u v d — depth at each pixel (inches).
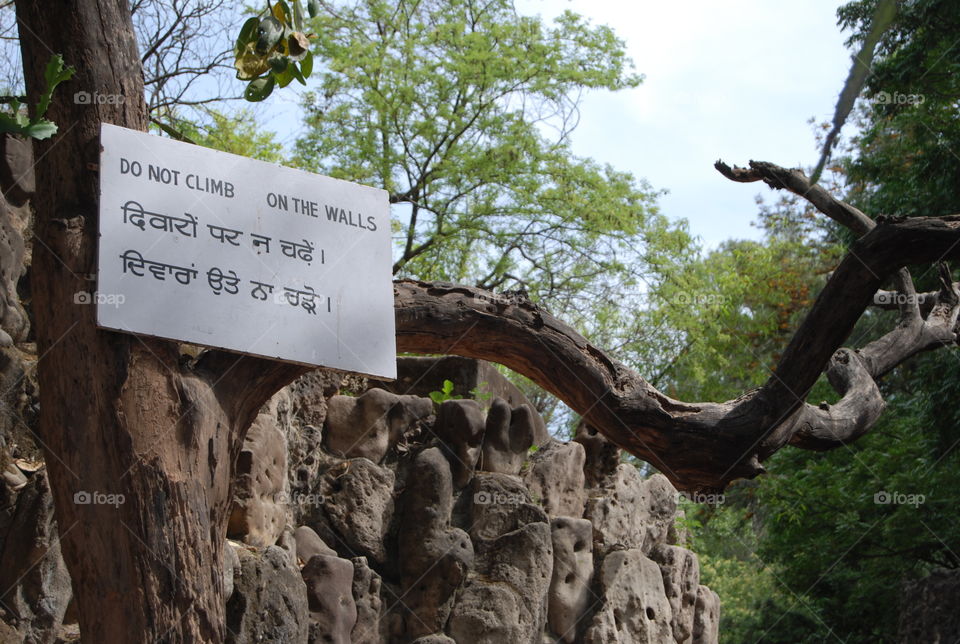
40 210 190.1
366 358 207.3
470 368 316.2
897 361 271.7
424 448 282.8
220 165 200.5
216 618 180.9
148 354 183.9
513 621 263.3
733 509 756.6
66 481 177.9
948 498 537.0
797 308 870.4
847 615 569.6
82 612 176.7
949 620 337.7
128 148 190.2
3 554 221.8
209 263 193.3
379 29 663.8
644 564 305.1
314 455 273.3
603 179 649.6
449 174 637.3
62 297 182.7
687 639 329.7
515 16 676.1
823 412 247.6
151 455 178.9
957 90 528.4
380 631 257.6
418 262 645.9
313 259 206.8
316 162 640.4
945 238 217.9
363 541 264.2
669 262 655.1
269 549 231.9
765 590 711.1
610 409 229.0
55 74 182.9
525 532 271.9
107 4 195.2
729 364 735.1
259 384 197.2
